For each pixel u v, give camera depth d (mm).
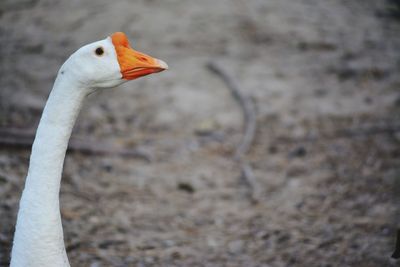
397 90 14430
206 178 11070
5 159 10266
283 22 17422
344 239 8734
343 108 13617
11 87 13219
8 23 16125
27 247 4836
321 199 10242
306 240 8852
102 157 11352
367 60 15688
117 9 17172
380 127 12664
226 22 17094
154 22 16641
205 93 13914
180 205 10078
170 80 14367
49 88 13312
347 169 11234
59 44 15242
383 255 8062
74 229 8758
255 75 14703
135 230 9070
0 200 8906
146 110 13219
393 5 19078
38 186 4832
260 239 9008
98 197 9945
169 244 8758
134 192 10312
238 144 12312
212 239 9023
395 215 9328
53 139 4844
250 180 10875
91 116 12828
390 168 11086
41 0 17500
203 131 12680
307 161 11664
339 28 17359
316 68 15266
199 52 15586
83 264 7906
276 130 12820
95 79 4930
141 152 11570
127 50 5008
